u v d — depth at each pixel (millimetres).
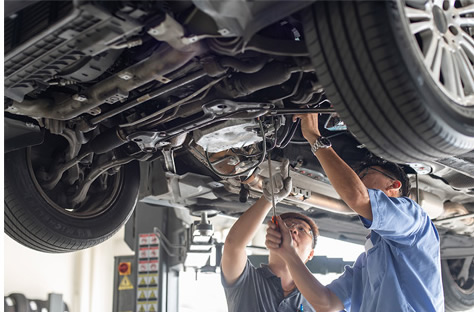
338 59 2018
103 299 10289
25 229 3135
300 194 3947
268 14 2010
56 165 3299
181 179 3730
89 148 3143
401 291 2812
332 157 2820
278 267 3480
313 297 3088
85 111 2736
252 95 2729
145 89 2729
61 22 2156
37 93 2762
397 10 2047
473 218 5250
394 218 2764
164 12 2145
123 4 2096
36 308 8945
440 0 2379
